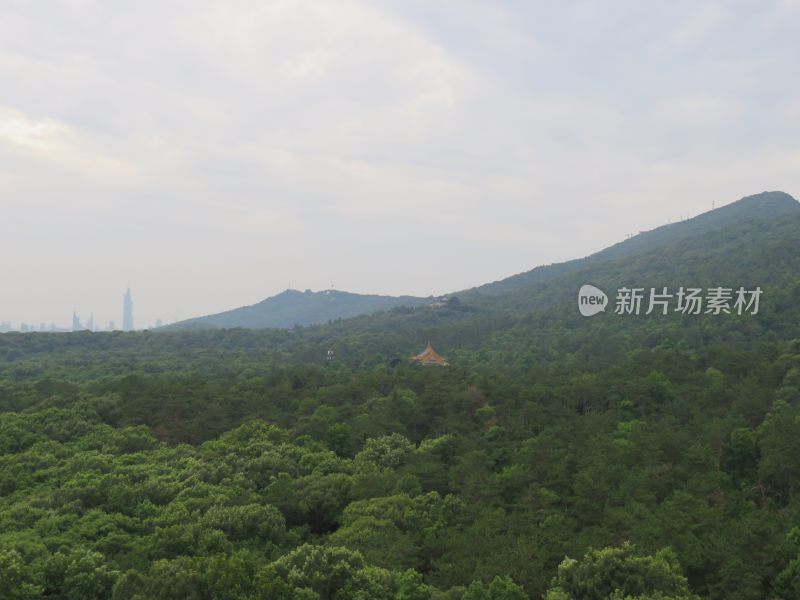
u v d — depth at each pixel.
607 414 69.69
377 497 49.31
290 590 32.81
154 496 49.69
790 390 67.81
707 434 58.84
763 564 37.97
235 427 75.12
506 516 46.03
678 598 32.09
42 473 55.75
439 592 34.59
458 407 76.25
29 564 36.78
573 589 34.16
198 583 33.06
